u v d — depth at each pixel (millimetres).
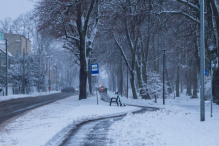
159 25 27516
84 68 33688
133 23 28359
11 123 13125
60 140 8812
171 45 34250
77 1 29750
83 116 15445
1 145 7613
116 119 15102
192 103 34594
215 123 11211
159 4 26281
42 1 30875
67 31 34562
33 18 31625
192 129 9898
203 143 7547
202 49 12102
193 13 27500
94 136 9523
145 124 11492
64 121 12852
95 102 29375
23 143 7758
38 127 11266
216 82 25609
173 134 9008
